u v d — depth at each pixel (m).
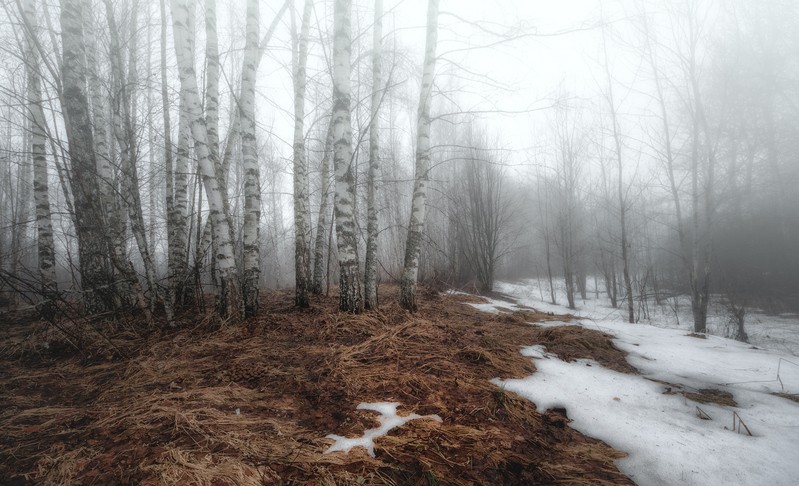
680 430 2.78
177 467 2.00
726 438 2.66
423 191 6.78
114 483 1.89
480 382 3.49
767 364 4.52
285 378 3.41
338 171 5.61
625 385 3.68
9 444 2.31
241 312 5.38
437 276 13.74
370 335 4.82
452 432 2.54
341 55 5.53
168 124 7.74
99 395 3.13
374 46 7.21
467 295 11.53
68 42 5.91
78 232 5.89
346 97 5.58
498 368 3.91
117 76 7.02
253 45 5.80
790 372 4.20
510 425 2.73
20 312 6.34
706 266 10.26
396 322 5.60
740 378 4.02
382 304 7.11
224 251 5.26
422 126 6.71
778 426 2.88
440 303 8.59
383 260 13.84
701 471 2.25
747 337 9.16
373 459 2.17
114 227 6.14
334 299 7.67
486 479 2.05
